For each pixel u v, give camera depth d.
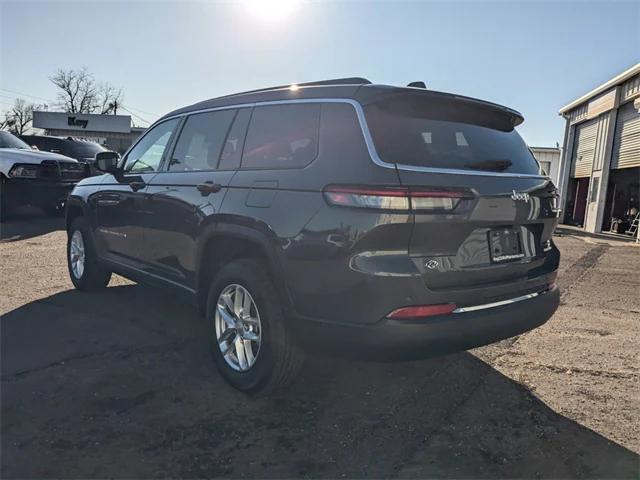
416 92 2.96
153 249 4.18
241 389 3.20
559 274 7.87
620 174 16.77
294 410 3.08
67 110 65.06
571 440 2.83
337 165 2.76
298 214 2.81
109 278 5.42
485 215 2.81
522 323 3.02
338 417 3.02
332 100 2.99
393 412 3.10
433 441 2.79
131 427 2.81
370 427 2.92
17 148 10.85
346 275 2.60
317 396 3.27
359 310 2.59
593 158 17.62
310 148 2.98
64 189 10.45
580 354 4.15
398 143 2.78
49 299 5.17
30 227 10.09
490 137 3.28
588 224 17.25
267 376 3.03
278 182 3.00
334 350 2.72
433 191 2.62
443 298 2.66
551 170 28.53
